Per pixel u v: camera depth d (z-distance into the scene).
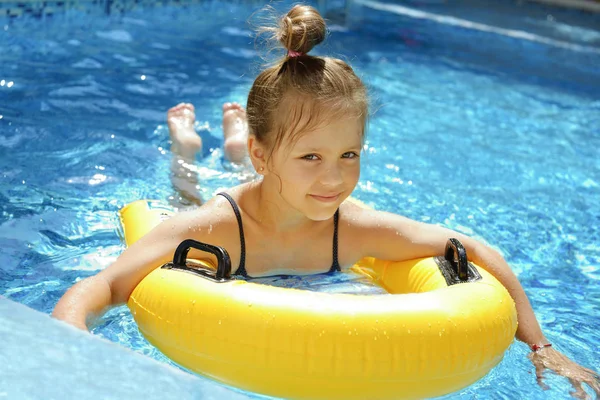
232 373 2.31
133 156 4.31
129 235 3.19
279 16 2.97
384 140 5.02
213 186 4.01
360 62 7.01
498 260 3.02
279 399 2.29
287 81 2.71
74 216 3.58
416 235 3.04
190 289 2.44
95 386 1.78
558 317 3.10
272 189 2.88
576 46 8.72
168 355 2.44
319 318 2.26
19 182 3.87
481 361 2.38
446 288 2.54
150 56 6.39
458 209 4.09
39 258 3.19
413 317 2.30
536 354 2.72
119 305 2.71
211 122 4.98
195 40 7.08
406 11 9.77
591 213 4.23
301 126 2.64
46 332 1.98
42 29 6.72
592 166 4.93
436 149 4.96
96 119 4.82
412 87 6.39
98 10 7.39
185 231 2.83
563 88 6.88
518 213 4.14
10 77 5.39
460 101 6.14
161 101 5.31
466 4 10.62
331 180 2.66
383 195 4.15
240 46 7.01
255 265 2.98
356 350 2.23
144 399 1.75
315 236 3.04
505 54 8.02
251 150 2.89
